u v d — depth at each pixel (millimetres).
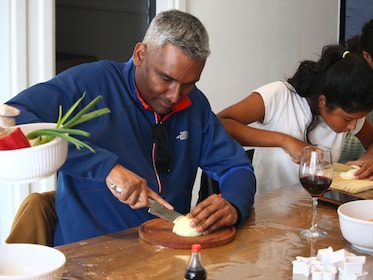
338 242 1452
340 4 4391
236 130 2148
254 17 3744
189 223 1450
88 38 3160
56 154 1106
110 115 1727
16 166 1056
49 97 1609
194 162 1907
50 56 2760
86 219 1688
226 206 1529
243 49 3719
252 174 1829
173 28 1551
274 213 1708
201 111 1909
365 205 1499
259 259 1323
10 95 2684
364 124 2455
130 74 1765
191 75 1586
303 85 2203
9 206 2787
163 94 1646
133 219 1730
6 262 1124
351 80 1997
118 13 3291
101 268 1253
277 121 2271
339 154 2414
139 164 1754
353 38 2434
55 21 2953
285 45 4008
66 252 1349
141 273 1227
